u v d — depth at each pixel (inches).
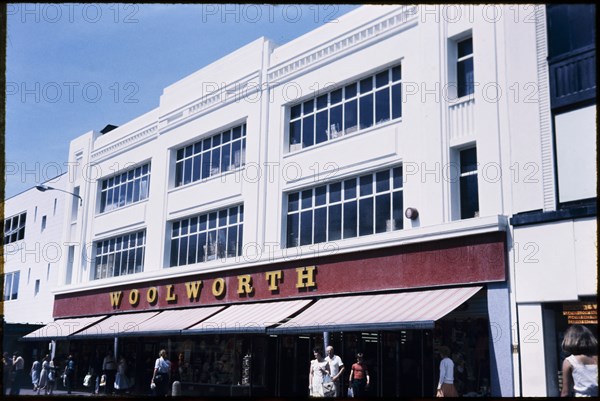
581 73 559.8
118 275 1159.0
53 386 1076.5
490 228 590.9
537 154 582.6
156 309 1018.1
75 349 1232.2
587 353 326.6
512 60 615.2
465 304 625.6
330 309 705.6
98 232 1224.8
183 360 971.9
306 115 853.8
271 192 861.8
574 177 553.6
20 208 1473.9
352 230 761.6
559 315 553.0
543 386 539.8
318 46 833.5
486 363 613.9
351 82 797.2
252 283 851.4
